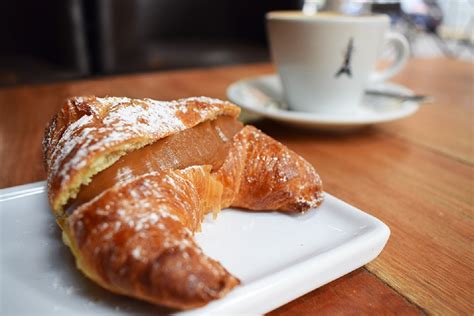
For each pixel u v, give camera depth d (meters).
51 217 0.21
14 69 0.76
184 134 0.21
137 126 0.19
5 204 0.22
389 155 0.31
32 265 0.18
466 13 1.59
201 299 0.14
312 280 0.17
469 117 0.41
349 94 0.36
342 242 0.19
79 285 0.17
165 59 0.88
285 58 0.36
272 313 0.17
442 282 0.18
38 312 0.16
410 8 1.42
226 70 0.58
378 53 0.36
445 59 0.71
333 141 0.34
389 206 0.24
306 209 0.21
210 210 0.21
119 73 0.78
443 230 0.22
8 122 0.36
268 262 0.18
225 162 0.22
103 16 0.79
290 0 0.96
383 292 0.18
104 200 0.17
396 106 0.38
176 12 1.08
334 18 0.34
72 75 0.74
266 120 0.37
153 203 0.17
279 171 0.22
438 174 0.29
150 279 0.15
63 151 0.18
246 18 1.10
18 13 0.85
